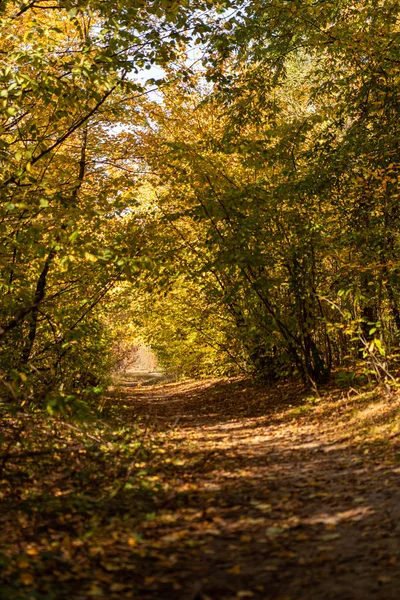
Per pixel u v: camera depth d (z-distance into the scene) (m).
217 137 15.36
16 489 6.38
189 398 18.95
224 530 5.04
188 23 10.59
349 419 9.53
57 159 12.32
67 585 3.98
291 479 6.57
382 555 4.17
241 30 12.74
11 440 7.44
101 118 13.70
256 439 9.51
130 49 10.82
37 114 10.96
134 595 3.80
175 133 15.54
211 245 13.14
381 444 7.48
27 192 9.27
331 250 12.20
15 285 10.76
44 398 6.94
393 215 12.05
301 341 14.04
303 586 3.84
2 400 7.34
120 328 22.59
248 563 4.29
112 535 4.96
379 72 12.42
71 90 9.70
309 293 13.23
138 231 12.58
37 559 4.39
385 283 11.31
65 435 8.89
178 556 4.48
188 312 19.27
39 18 11.67
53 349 12.12
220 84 12.22
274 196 12.56
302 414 11.16
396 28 14.72
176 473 7.23
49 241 9.37
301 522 5.08
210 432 10.80
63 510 5.72
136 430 10.66
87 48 9.23
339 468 6.79
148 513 5.63
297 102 18.92
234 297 13.55
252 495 6.04
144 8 10.37
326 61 14.78
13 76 8.26
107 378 19.36
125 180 12.88
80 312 13.24
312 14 12.57
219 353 20.52
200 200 12.73
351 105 13.09
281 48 13.93
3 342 10.95
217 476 7.00
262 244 13.09
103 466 7.52
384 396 10.02
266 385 16.58
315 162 12.88
